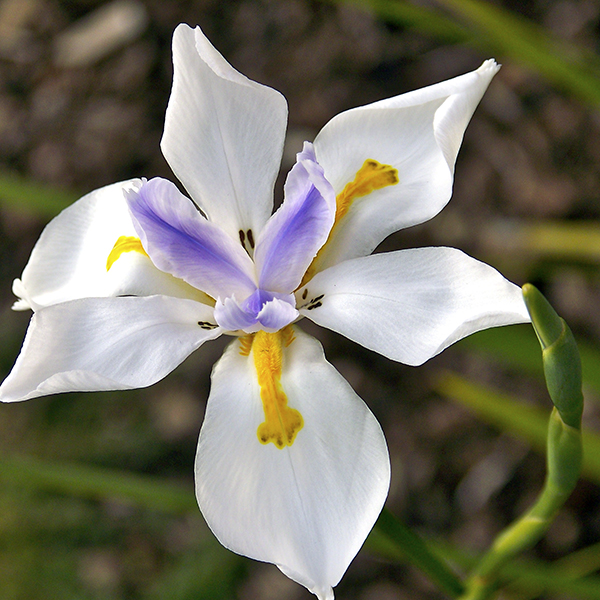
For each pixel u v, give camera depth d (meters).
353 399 0.36
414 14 0.52
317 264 0.37
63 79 0.84
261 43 0.79
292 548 0.35
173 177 0.75
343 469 0.35
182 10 0.82
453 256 0.36
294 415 0.36
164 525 0.63
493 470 0.60
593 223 0.65
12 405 0.67
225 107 0.37
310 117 0.73
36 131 0.81
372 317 0.36
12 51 0.87
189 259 0.37
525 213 0.66
